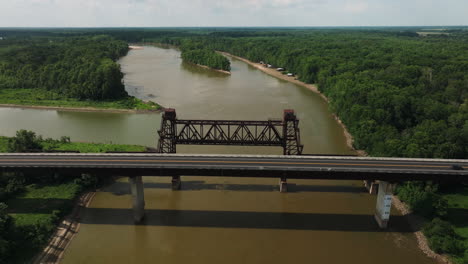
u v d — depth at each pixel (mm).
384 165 73438
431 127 98938
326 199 81688
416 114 115500
